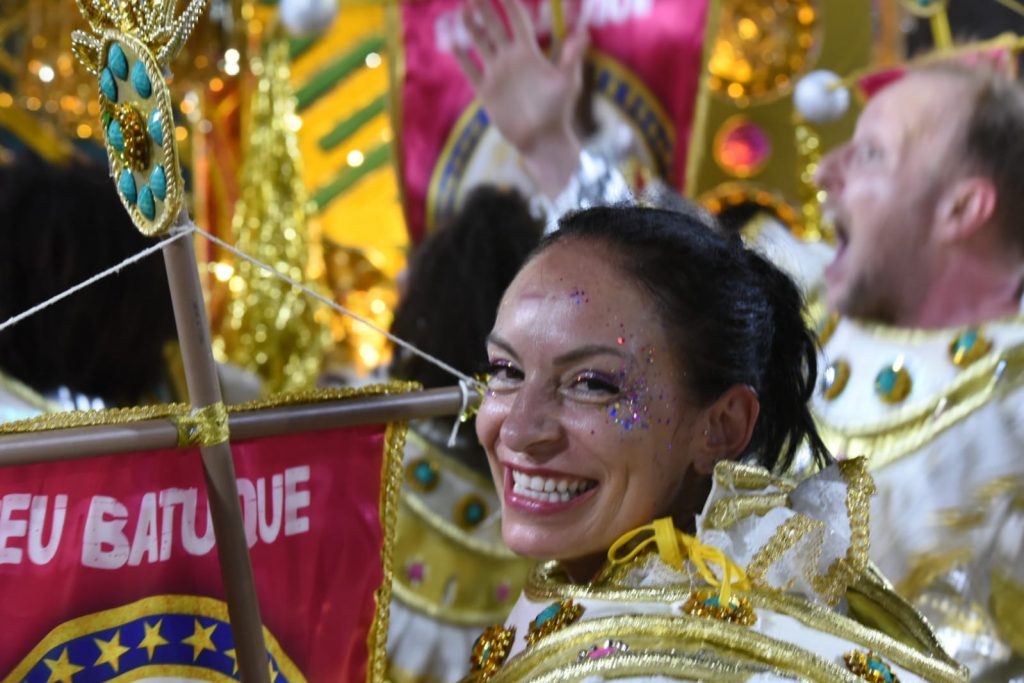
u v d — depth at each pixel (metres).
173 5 3.15
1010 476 5.89
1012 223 6.32
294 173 9.27
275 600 3.89
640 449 3.41
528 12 8.48
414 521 6.20
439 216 8.84
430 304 6.21
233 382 7.99
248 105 9.78
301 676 3.92
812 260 7.04
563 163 8.21
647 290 3.45
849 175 6.55
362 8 9.78
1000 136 6.23
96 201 6.18
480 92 8.33
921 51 9.56
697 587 3.33
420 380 6.21
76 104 9.27
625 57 8.61
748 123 9.48
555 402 3.44
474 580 6.24
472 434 6.21
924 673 3.38
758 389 3.58
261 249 9.16
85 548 3.68
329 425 3.81
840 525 3.53
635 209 3.63
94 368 6.18
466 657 6.21
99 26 3.24
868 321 6.49
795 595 3.41
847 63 9.45
